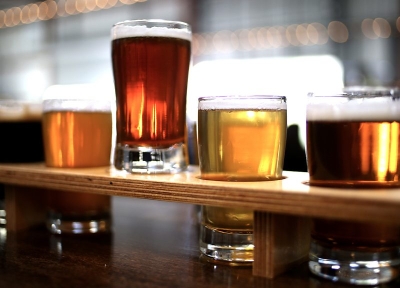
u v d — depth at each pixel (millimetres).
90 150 927
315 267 653
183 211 1196
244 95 710
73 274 685
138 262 739
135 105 815
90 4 3320
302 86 3205
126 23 804
